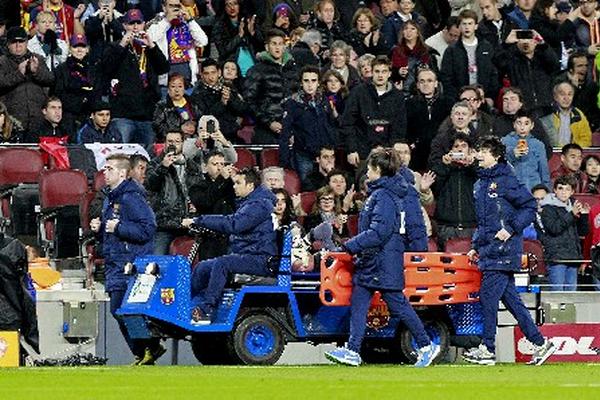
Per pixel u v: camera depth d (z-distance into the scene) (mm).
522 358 64562
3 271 58781
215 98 76875
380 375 49750
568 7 88125
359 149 75250
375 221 54844
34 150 72312
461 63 80625
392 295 55875
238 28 82875
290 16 81688
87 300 62625
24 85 75125
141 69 76500
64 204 69250
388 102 75625
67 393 41875
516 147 74750
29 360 60219
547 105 82188
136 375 49438
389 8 85938
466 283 59125
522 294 65125
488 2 85875
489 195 57469
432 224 70438
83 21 81500
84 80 76750
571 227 70188
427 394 41219
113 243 58594
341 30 83000
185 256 62000
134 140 76250
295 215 66062
